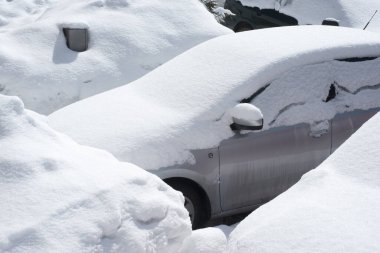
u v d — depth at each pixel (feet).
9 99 8.51
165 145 13.75
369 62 16.81
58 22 22.71
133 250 7.33
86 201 7.43
